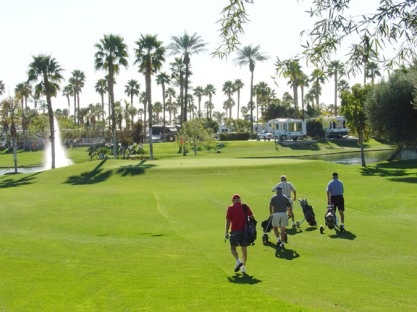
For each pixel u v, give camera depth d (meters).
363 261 11.40
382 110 39.00
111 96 53.88
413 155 57.38
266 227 13.36
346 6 6.34
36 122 80.81
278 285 9.18
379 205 19.64
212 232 15.06
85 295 8.29
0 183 35.94
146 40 54.00
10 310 7.43
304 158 58.62
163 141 96.69
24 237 13.55
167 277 9.54
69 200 22.69
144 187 29.42
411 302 8.25
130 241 13.31
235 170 34.38
